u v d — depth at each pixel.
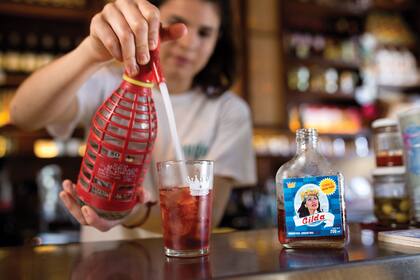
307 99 3.73
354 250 0.64
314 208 0.67
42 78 0.94
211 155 1.33
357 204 3.12
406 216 0.91
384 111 3.97
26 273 0.59
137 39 0.70
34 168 2.80
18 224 2.64
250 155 1.44
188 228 0.65
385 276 0.55
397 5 4.07
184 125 1.37
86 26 2.90
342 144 3.76
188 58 1.30
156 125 0.75
